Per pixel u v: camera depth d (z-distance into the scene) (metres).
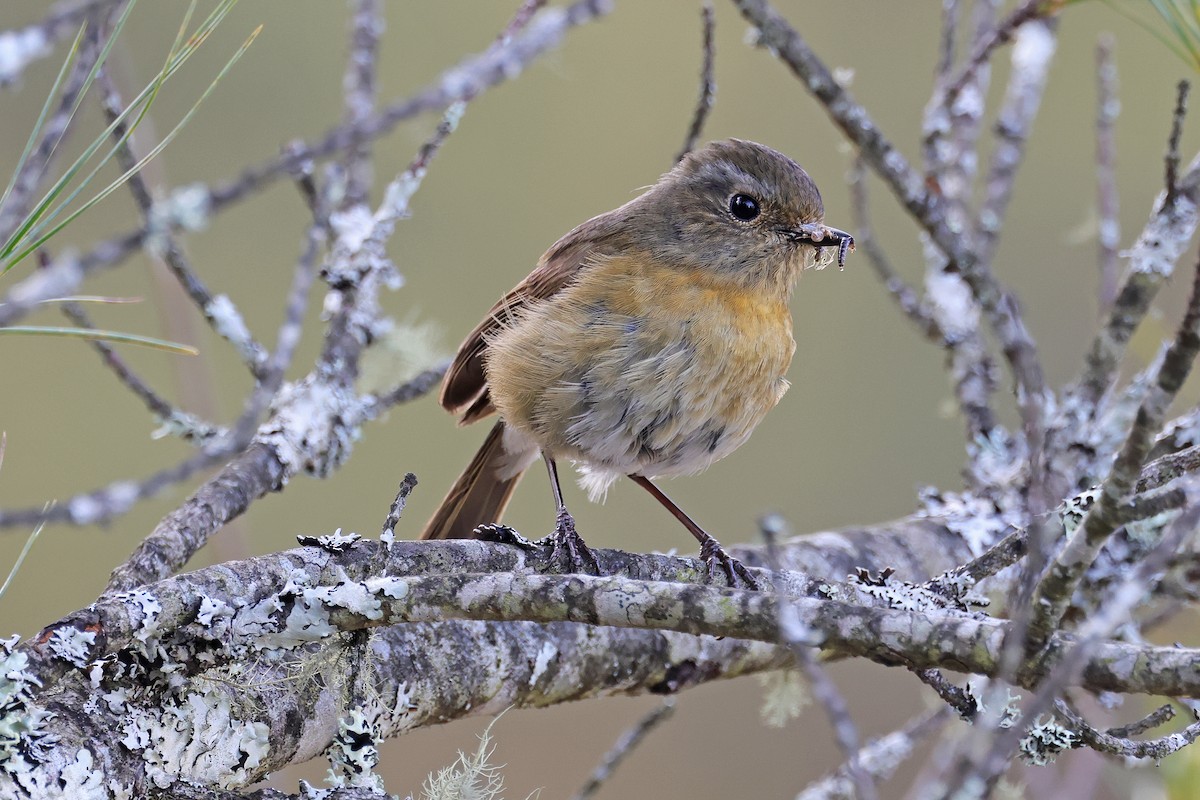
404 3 16.67
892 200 16.67
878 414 16.11
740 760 14.21
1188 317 4.28
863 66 17.22
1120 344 9.03
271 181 3.80
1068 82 16.67
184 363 9.62
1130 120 16.59
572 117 16.83
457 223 16.38
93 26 4.68
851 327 16.42
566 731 14.42
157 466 15.20
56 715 5.49
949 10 10.45
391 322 9.77
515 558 7.24
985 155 15.86
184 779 5.71
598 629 7.93
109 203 14.52
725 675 8.45
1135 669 5.01
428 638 7.30
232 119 15.81
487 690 7.45
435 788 6.25
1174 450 7.89
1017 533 6.66
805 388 16.16
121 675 5.75
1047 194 16.50
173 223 3.59
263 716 6.26
